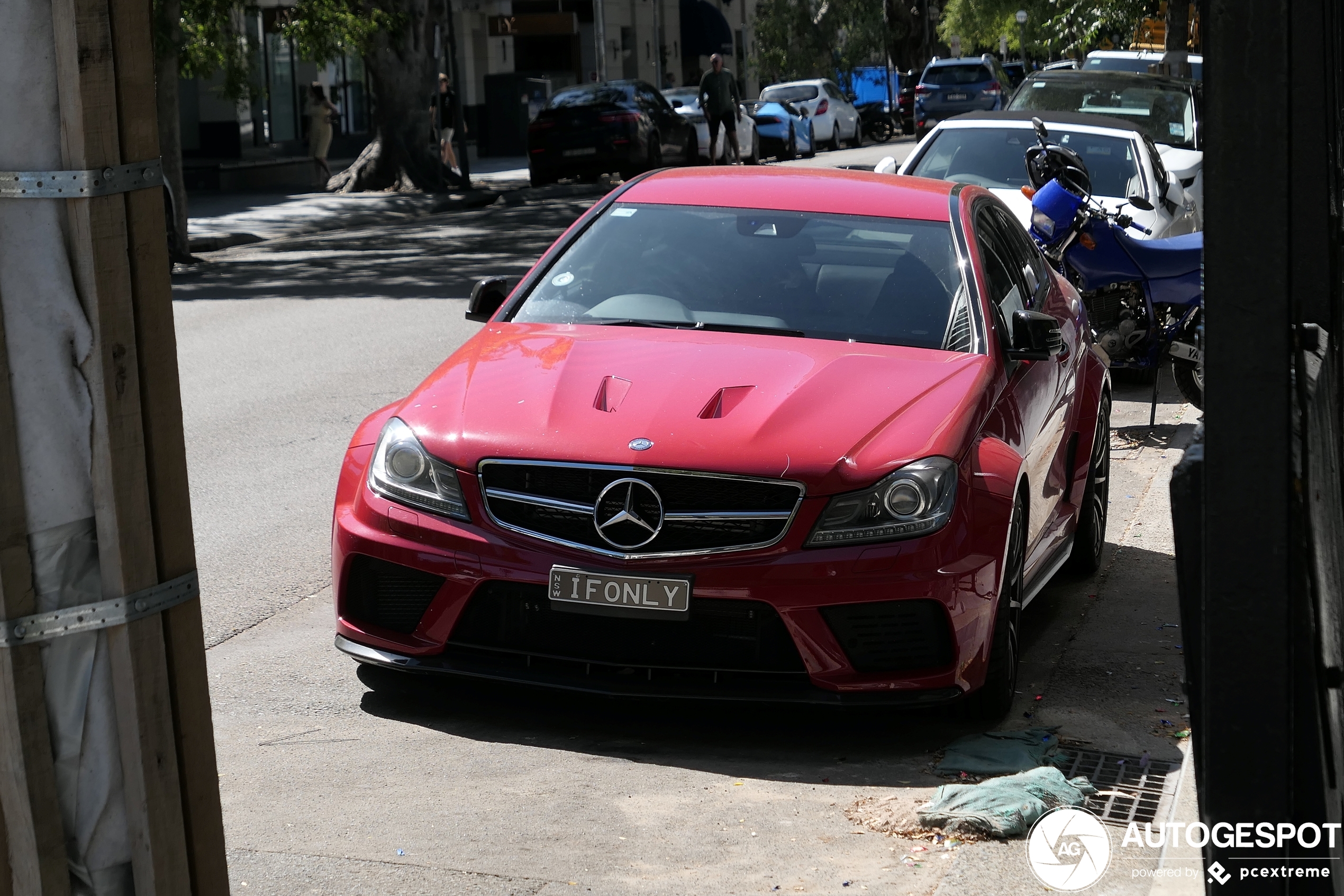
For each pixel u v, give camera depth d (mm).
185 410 10266
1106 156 12086
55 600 2266
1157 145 14156
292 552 7035
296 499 8000
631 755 4633
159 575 2332
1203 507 2084
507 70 48000
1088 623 6133
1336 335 2928
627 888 3643
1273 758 2074
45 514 2240
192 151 35312
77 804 2322
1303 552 2068
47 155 2182
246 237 22359
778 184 6367
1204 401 2061
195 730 2416
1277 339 2018
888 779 4426
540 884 3662
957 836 3939
